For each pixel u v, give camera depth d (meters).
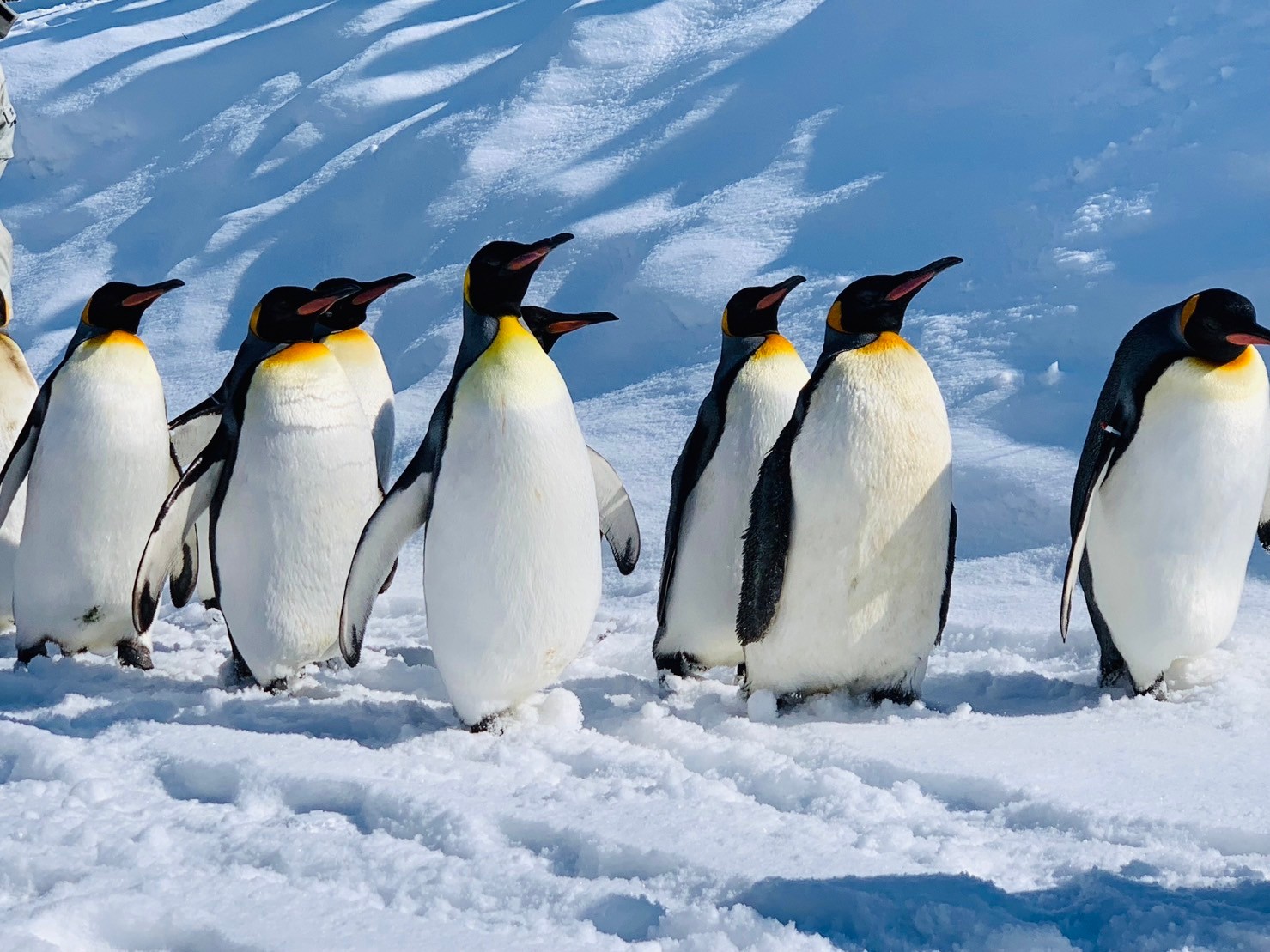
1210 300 7.25
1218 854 5.12
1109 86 20.52
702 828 5.41
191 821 5.68
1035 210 17.62
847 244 18.59
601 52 28.39
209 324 24.89
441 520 6.94
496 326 7.00
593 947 4.43
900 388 7.25
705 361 17.50
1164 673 8.14
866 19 25.72
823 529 7.34
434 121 27.75
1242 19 21.12
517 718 7.36
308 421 7.75
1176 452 7.36
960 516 11.88
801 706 7.80
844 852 5.14
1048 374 13.67
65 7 46.75
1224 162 17.12
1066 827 5.59
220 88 35.03
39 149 34.28
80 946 4.59
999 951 4.40
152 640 10.35
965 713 7.43
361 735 7.39
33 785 6.15
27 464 9.05
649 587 11.24
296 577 7.86
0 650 9.81
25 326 27.41
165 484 8.95
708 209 20.92
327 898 4.82
